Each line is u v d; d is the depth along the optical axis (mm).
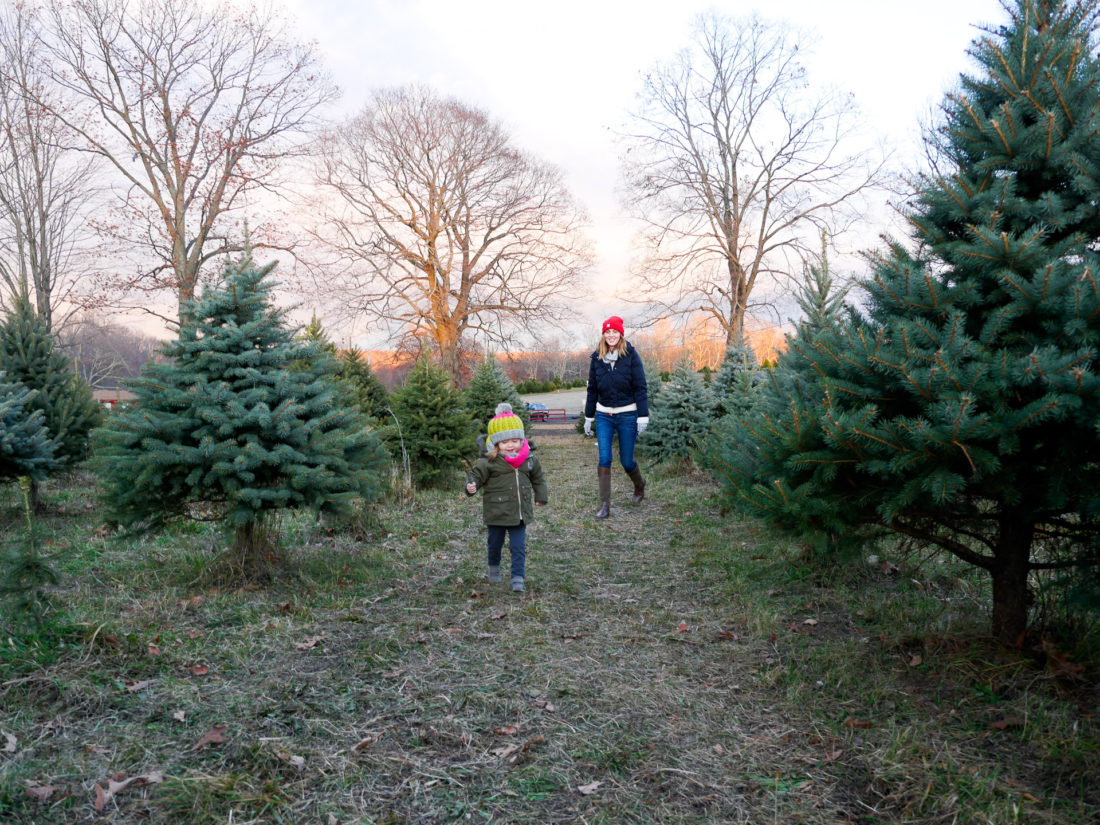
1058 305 2498
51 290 22781
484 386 17297
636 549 6000
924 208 3154
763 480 3129
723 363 13578
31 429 6398
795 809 2207
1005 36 3082
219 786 2221
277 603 4234
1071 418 2441
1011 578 3148
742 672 3314
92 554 5359
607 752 2559
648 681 3211
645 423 7754
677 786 2348
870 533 3184
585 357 84125
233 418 4262
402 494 8484
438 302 29797
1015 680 2898
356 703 2922
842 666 3238
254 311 4660
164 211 20844
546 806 2232
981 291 2840
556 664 3402
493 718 2830
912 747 2490
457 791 2303
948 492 2453
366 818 2133
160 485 4289
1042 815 2070
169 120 20656
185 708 2789
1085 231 2785
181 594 4324
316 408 4625
